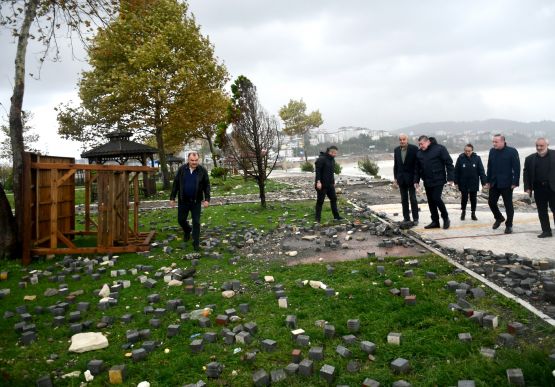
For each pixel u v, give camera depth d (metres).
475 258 6.54
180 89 27.05
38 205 8.23
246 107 14.62
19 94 8.29
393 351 3.74
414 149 9.67
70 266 7.36
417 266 6.32
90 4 10.07
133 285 6.23
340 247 8.01
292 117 60.47
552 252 6.76
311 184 26.56
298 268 6.68
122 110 26.94
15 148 8.27
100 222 8.18
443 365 3.45
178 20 28.03
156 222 13.06
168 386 3.43
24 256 7.70
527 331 3.96
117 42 25.91
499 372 3.25
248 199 19.08
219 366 3.57
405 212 10.00
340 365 3.55
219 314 4.89
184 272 6.52
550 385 3.01
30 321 4.94
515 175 8.39
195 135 36.00
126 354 4.01
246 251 8.20
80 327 4.60
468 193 10.34
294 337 4.10
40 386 3.47
